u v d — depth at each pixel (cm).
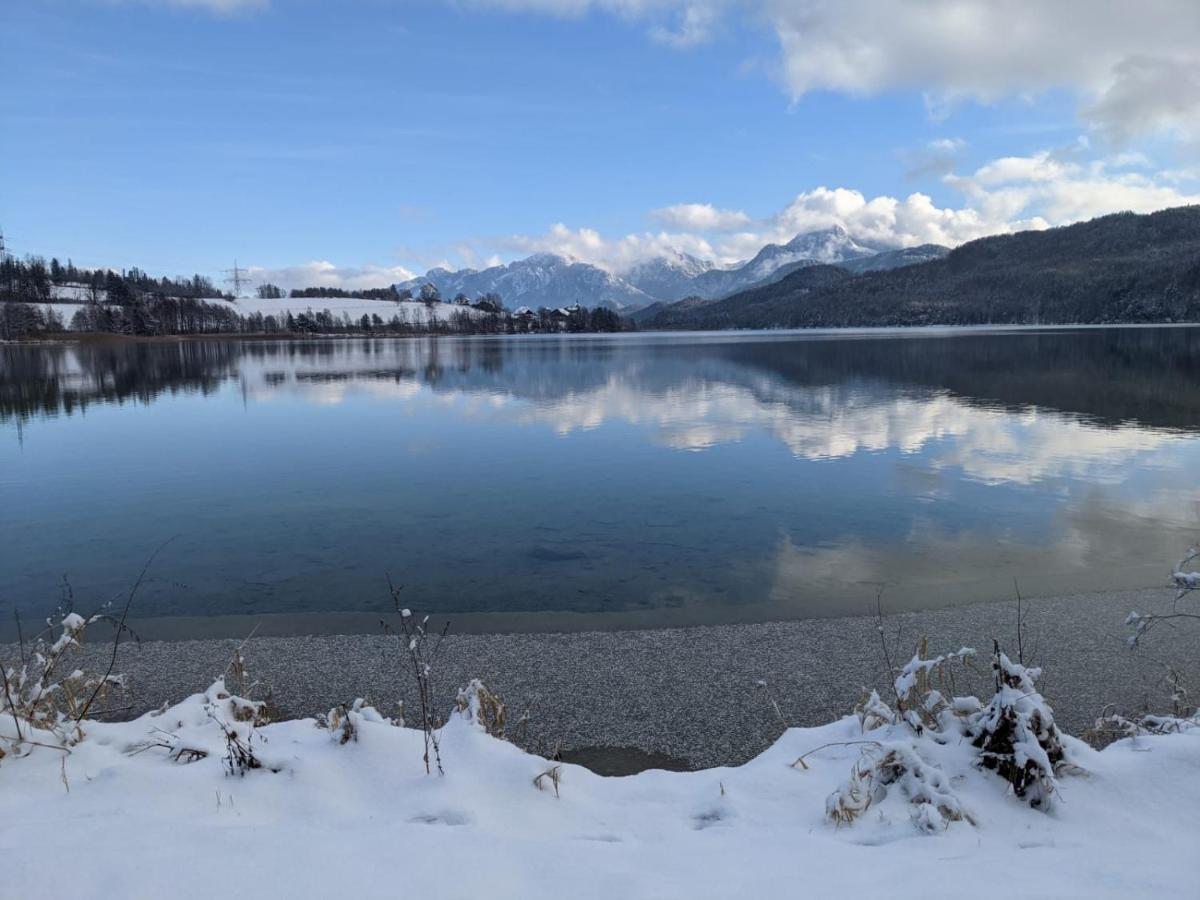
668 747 460
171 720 368
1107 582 759
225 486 1316
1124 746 319
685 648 611
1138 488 1182
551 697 528
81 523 1070
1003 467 1362
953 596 731
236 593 780
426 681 533
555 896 199
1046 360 4125
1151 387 2684
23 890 190
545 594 766
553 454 1581
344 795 277
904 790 287
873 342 7325
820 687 536
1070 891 204
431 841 228
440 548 929
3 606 751
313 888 196
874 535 954
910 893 203
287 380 3775
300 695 537
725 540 944
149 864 203
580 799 293
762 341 8450
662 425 1973
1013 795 281
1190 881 210
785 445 1633
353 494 1240
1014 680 319
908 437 1708
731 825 270
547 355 6006
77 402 2780
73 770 288
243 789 273
